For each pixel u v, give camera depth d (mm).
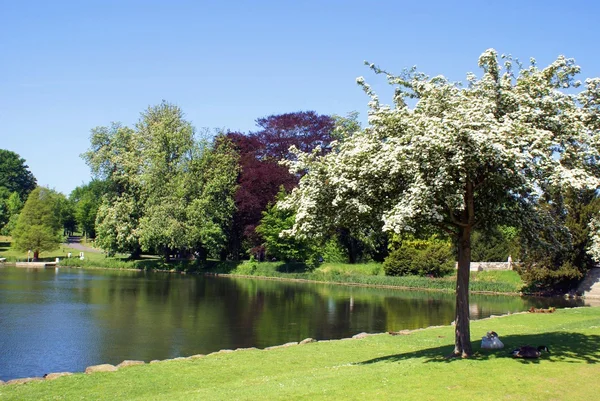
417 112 15109
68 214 115375
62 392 13078
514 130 13789
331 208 15836
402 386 11703
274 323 28094
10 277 52250
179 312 31703
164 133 65562
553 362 13664
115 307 33250
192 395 12094
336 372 13766
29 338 23109
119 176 67375
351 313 32375
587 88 15992
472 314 32688
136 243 69250
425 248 57531
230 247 72750
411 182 14047
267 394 11484
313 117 69625
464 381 12008
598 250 30453
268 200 66812
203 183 65750
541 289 46875
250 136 72812
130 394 12969
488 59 15648
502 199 15086
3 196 109875
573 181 13094
